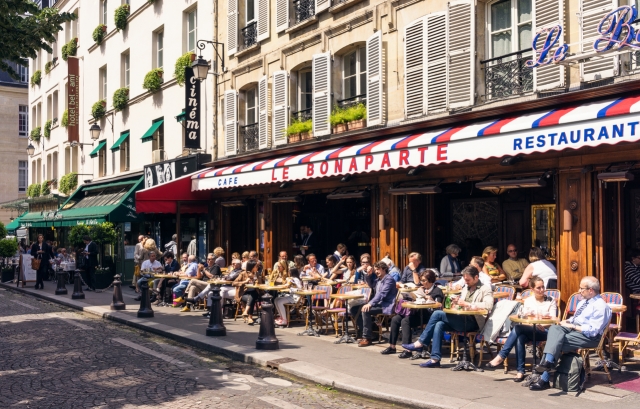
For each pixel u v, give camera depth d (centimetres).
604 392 686
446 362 862
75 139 2981
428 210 1250
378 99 1280
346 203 1602
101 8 2786
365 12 1330
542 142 849
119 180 2525
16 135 4881
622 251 896
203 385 755
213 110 1916
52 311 1548
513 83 1029
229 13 1842
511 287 941
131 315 1375
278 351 939
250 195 1725
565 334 707
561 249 933
